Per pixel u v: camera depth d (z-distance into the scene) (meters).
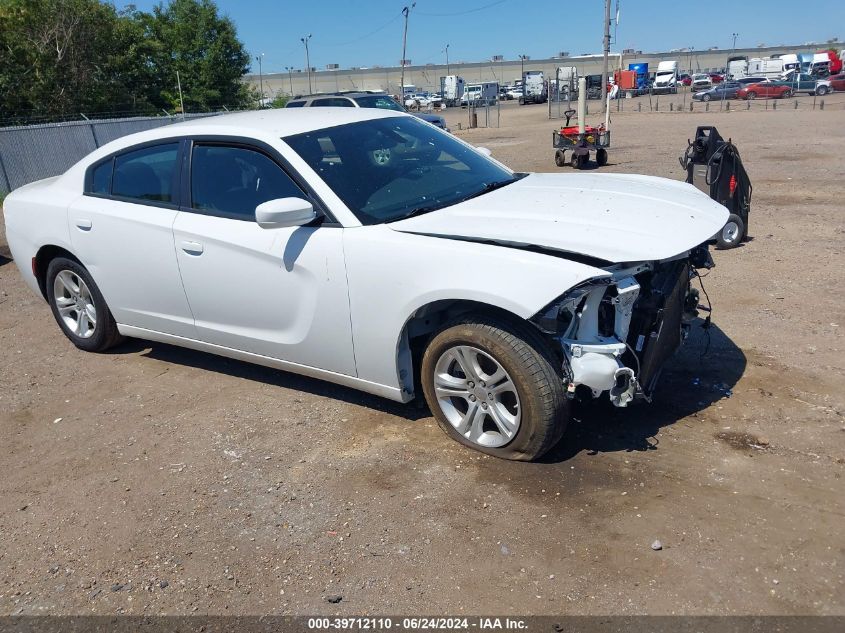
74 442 4.22
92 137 20.84
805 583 2.68
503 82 104.94
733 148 7.39
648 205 3.88
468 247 3.45
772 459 3.50
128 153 4.92
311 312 4.00
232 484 3.64
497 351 3.41
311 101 18.22
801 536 2.93
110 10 32.28
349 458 3.79
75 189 5.19
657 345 3.51
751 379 4.37
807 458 3.49
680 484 3.34
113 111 31.66
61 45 29.25
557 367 3.38
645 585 2.73
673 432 3.80
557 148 16.22
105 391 4.90
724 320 5.41
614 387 3.39
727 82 55.50
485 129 32.03
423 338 4.15
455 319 3.59
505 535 3.08
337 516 3.31
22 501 3.65
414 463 3.69
